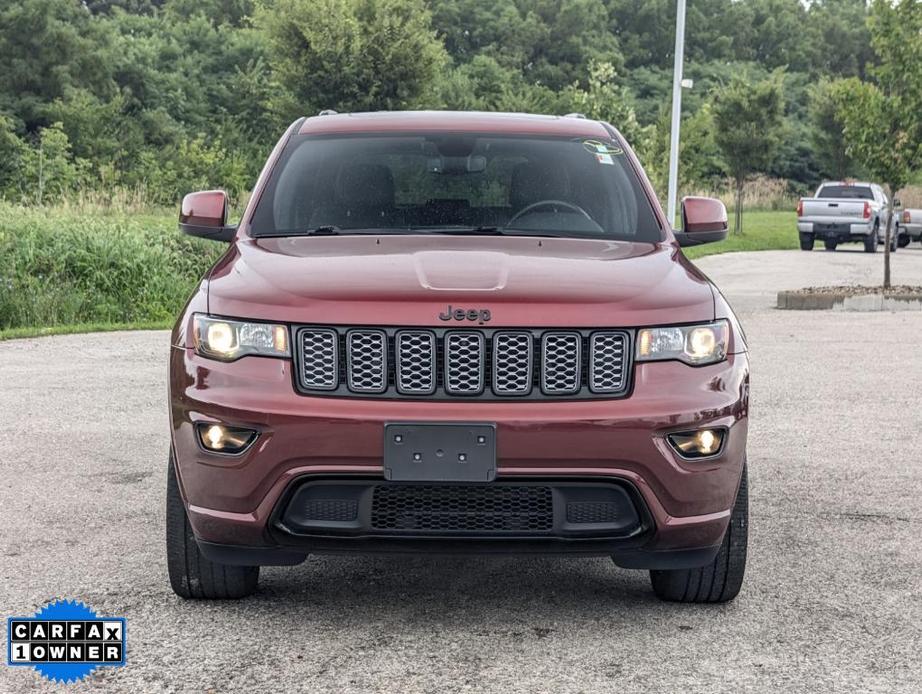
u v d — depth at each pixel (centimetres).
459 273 413
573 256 449
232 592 439
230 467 388
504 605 443
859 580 478
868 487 646
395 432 379
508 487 385
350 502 388
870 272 2505
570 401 389
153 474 663
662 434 388
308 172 527
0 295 1526
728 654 390
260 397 386
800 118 10038
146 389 962
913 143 1795
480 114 585
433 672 370
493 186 520
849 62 14725
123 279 1723
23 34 5819
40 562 490
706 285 432
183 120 6675
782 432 803
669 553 401
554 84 11719
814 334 1377
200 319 406
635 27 13712
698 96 11056
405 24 3953
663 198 3934
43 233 1770
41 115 5588
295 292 400
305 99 3956
